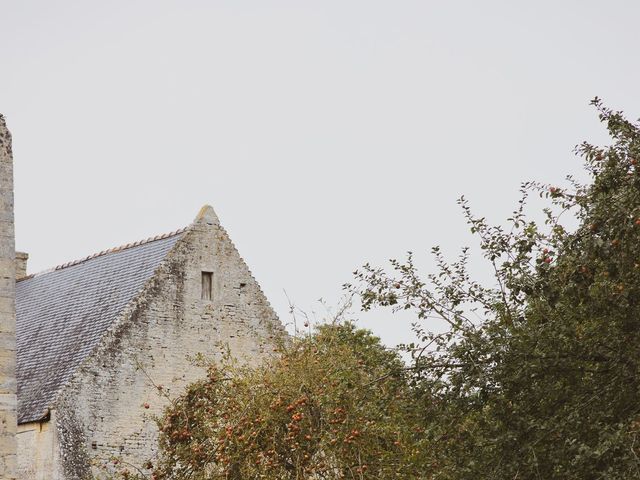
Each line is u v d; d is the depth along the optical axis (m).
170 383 26.94
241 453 17.00
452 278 15.30
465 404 14.48
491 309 14.95
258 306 28.89
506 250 14.38
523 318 14.23
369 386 16.33
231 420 17.50
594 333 13.80
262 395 17.33
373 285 15.51
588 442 13.31
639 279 13.18
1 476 16.84
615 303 13.46
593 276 13.17
